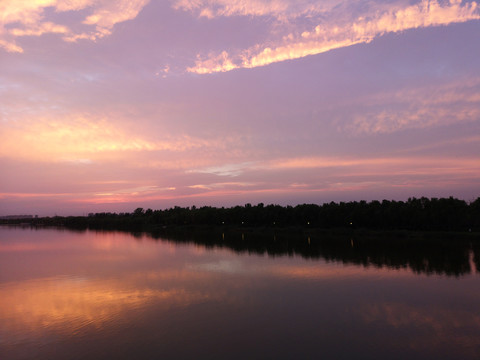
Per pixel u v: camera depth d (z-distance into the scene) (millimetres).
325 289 35688
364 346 21766
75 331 25062
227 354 20859
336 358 20156
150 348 21922
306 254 61625
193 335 23875
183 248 75375
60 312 29453
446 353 20672
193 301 31906
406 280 39344
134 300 32594
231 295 33750
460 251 60188
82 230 167500
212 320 26766
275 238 94438
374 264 49906
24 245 88000
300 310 28922
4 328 25875
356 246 71062
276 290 35500
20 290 37594
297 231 110688
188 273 45250
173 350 21594
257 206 142875
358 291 34750
